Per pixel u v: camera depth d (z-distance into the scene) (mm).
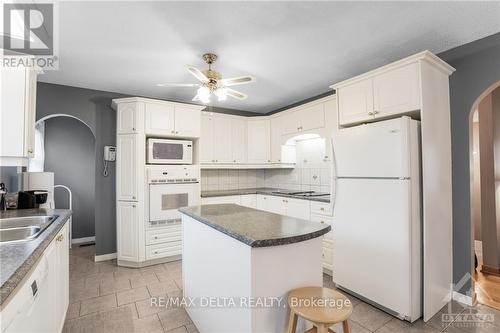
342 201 2531
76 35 2139
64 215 2062
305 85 3424
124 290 2646
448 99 2352
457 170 2367
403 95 2158
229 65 2762
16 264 1028
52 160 4219
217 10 1834
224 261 1591
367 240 2303
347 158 2480
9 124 1759
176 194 3502
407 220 2021
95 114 3555
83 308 2289
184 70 2891
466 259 2318
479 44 2258
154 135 3469
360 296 2420
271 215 1920
